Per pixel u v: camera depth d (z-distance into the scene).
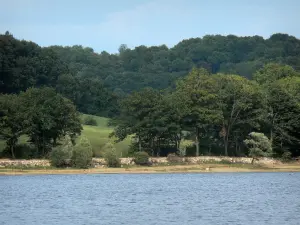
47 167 135.38
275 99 156.00
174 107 150.25
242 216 63.38
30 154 144.75
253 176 126.06
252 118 155.88
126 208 70.38
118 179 116.00
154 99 150.38
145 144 154.88
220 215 64.25
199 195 85.12
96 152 152.62
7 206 72.31
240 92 155.00
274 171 141.75
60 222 59.66
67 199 80.00
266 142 148.25
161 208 70.31
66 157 135.25
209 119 150.50
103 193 87.88
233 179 116.69
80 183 105.94
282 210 68.06
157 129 146.75
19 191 90.88
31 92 152.00
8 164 134.50
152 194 86.56
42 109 142.38
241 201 77.31
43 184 103.62
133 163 144.75
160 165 145.12
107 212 66.88
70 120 145.12
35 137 144.62
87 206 72.38
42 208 70.50
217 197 82.38
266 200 78.44
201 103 155.50
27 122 138.62
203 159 151.00
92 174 130.50
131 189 94.25
